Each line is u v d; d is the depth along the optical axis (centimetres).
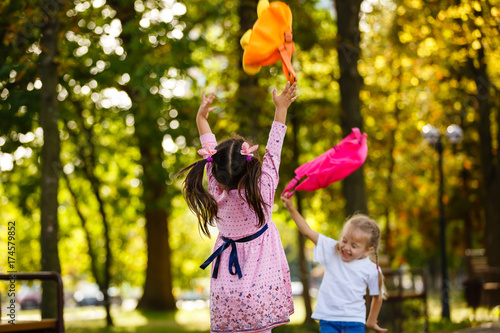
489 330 1077
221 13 1538
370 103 1838
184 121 1484
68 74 1323
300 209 1716
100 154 1867
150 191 1744
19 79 1009
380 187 1980
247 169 400
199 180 402
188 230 3103
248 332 399
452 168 2039
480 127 1666
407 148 2017
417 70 1752
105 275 1748
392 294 1034
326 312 517
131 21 1329
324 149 1805
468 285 1562
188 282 3094
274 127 423
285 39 436
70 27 1080
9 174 1611
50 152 916
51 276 613
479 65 1382
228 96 1411
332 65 1666
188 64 1360
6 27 991
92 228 2459
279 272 416
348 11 1289
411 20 1455
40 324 595
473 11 1178
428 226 2133
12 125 1169
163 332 1437
